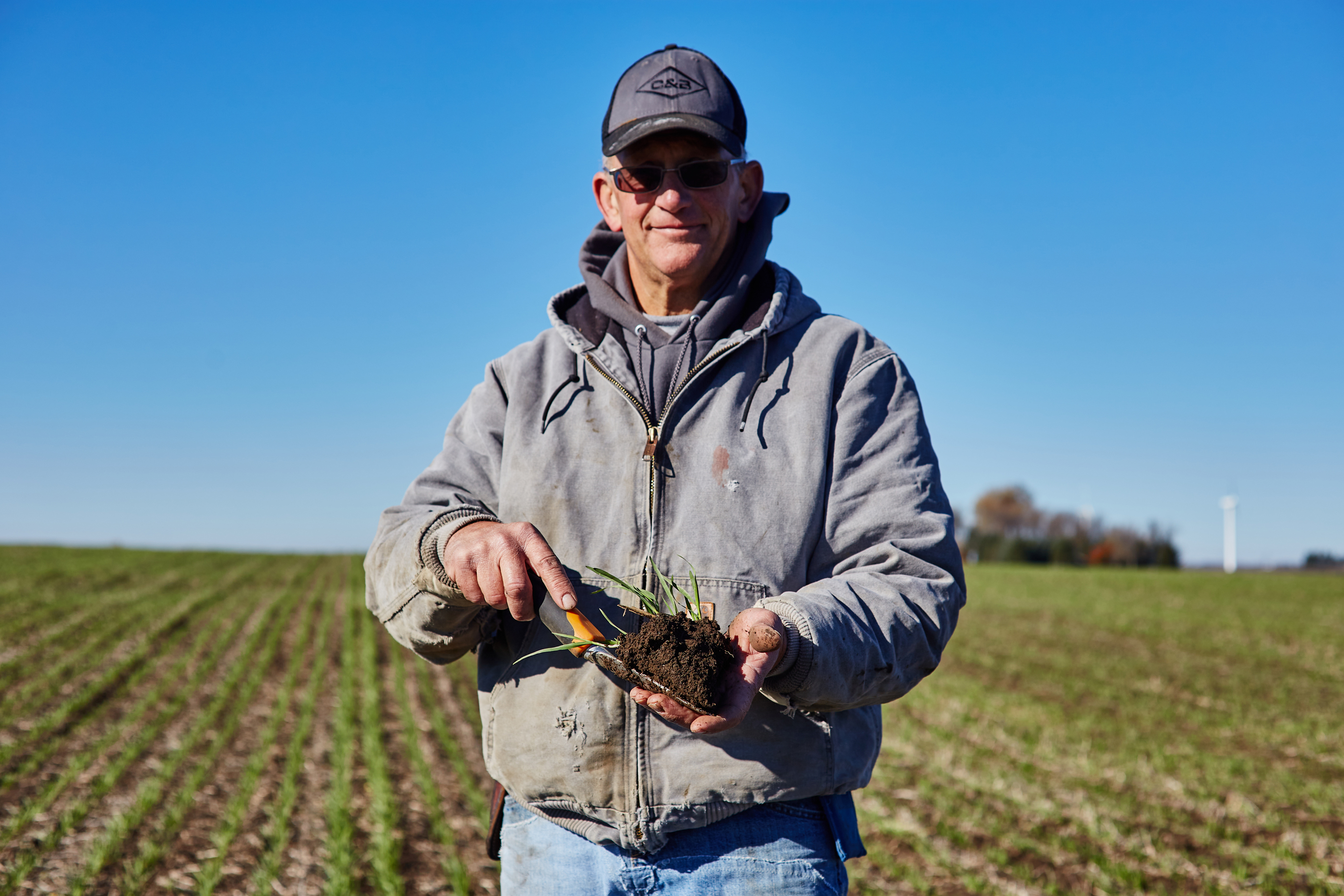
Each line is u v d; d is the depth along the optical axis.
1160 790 7.73
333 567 42.25
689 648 1.61
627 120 2.02
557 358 2.14
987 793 7.67
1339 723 10.74
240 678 14.48
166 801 7.84
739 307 2.08
